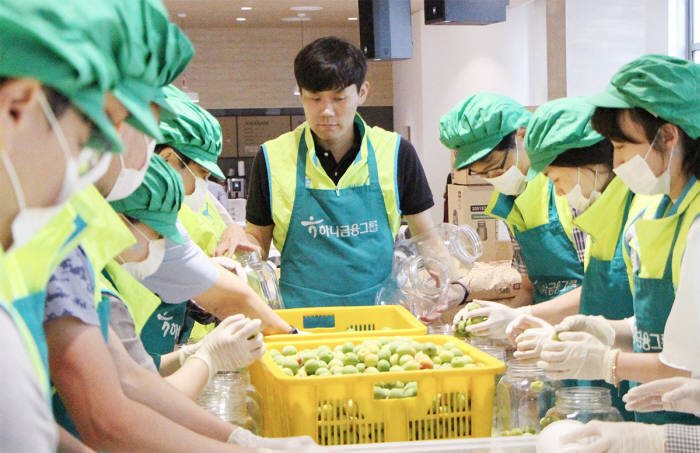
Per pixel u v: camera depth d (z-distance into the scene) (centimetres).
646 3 764
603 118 201
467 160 301
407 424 192
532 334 218
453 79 1012
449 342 220
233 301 245
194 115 267
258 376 218
